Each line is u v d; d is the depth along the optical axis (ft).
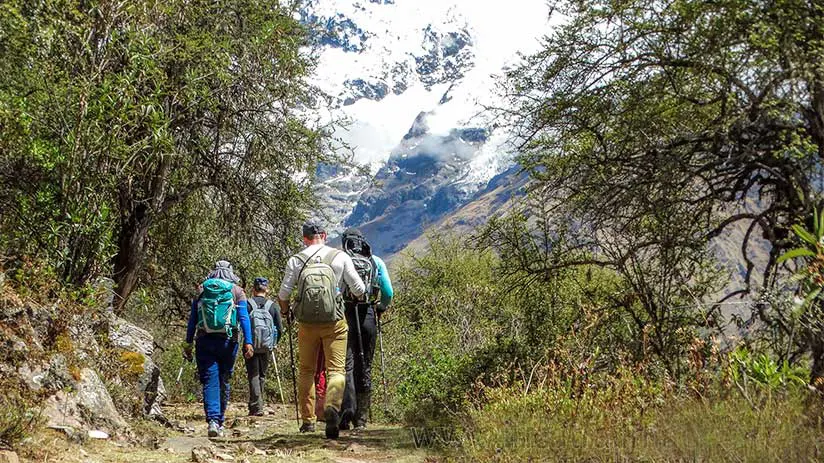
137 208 48.16
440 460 24.94
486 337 51.44
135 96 37.29
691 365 22.74
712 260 34.63
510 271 39.99
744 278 31.94
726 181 33.58
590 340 31.35
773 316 22.75
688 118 34.14
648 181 32.89
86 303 30.71
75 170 32.42
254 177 53.57
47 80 33.50
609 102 34.40
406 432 30.86
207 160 52.95
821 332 21.24
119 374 31.89
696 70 31.27
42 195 31.89
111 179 33.40
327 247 31.19
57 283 29.27
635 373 25.59
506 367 34.99
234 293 32.22
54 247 31.32
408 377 44.91
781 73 29.17
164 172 47.88
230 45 48.32
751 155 30.37
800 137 30.04
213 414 30.86
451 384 36.91
